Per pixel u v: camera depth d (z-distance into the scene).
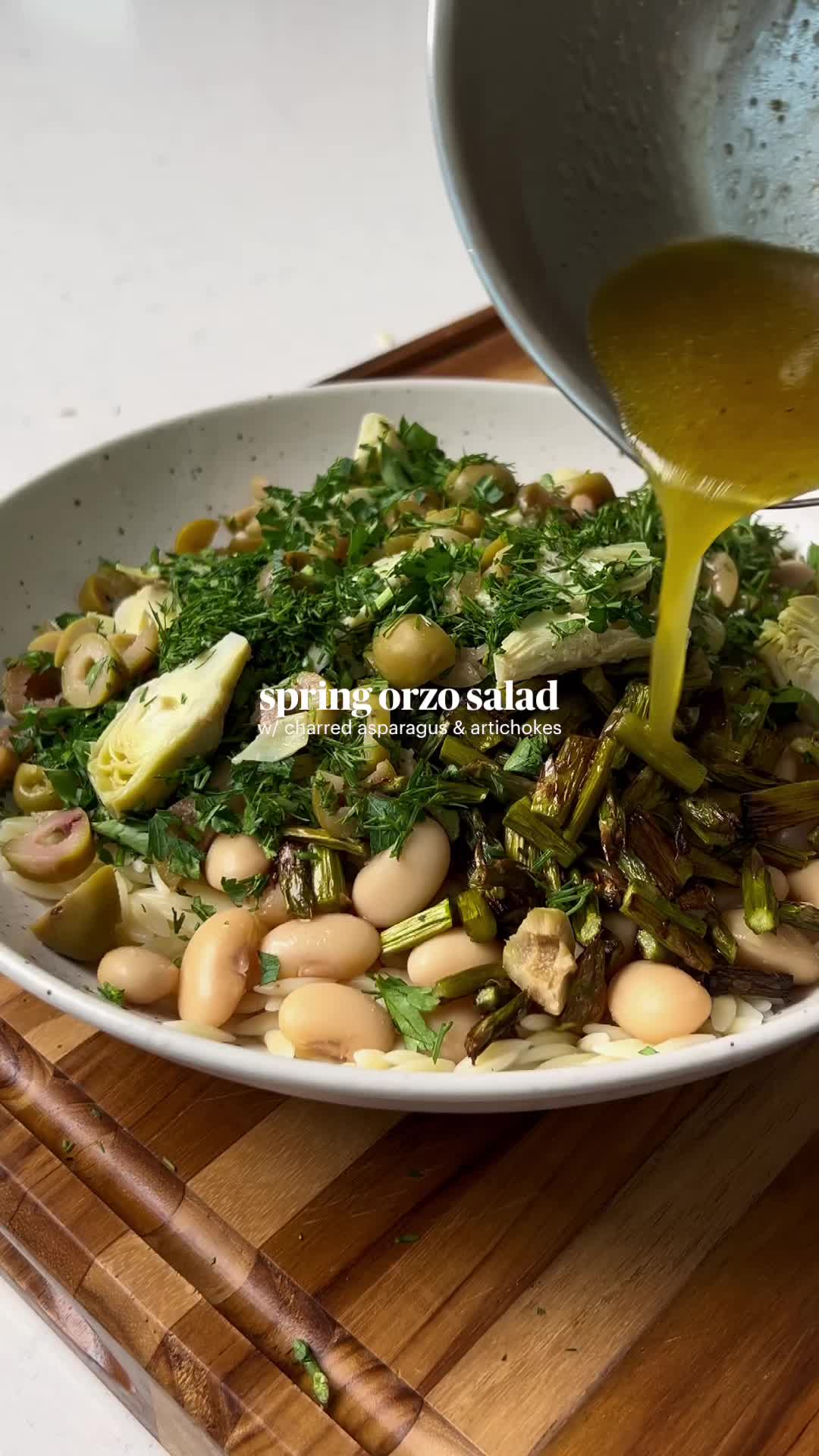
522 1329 0.29
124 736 0.37
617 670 0.37
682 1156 0.32
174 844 0.36
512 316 0.30
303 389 0.52
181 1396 0.29
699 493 0.33
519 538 0.38
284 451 0.51
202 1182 0.32
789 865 0.36
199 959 0.32
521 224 0.31
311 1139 0.33
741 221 0.34
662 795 0.35
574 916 0.34
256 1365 0.29
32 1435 0.32
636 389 0.32
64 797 0.38
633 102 0.33
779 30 0.32
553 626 0.35
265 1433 0.28
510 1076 0.27
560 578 0.37
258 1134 0.33
